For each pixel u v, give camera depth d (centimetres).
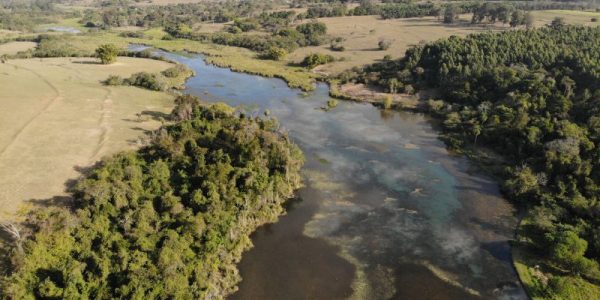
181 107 9200
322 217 6588
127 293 4428
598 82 9381
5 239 5056
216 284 5066
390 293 5141
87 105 10225
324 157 8519
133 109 10206
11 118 9038
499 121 9262
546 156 7444
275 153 7338
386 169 8088
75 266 4503
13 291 4216
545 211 6353
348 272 5459
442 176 7862
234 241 5756
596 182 6856
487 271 5506
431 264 5628
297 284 5231
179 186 6381
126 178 6234
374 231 6275
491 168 8106
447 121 10062
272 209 6594
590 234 5750
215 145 7506
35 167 6931
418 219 6569
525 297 5088
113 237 5056
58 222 4988
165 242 5022
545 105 9219
